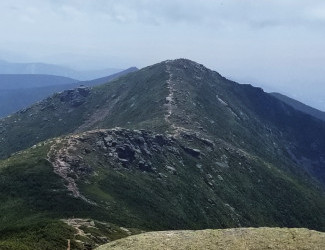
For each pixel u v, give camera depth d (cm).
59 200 18912
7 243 11675
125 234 16075
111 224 16750
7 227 14212
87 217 17838
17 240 12394
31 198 18912
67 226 14312
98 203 19612
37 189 19725
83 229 14775
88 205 19050
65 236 13312
